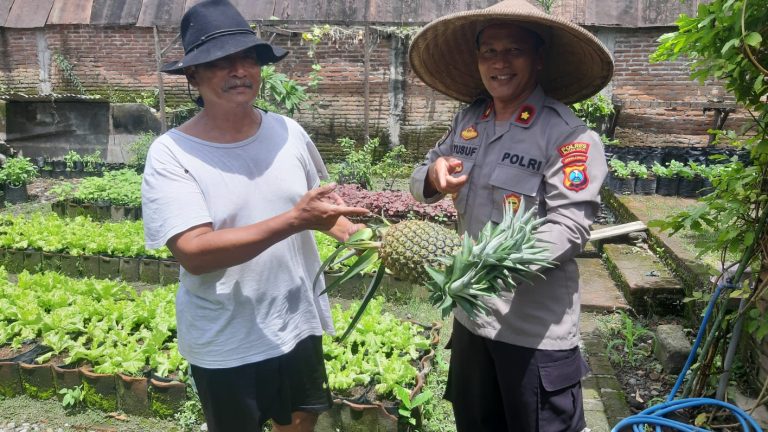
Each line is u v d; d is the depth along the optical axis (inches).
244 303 101.6
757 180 131.0
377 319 199.0
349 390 162.1
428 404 159.0
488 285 79.4
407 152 541.3
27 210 386.6
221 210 98.0
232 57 95.8
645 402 166.6
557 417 103.0
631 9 488.4
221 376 103.5
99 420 164.2
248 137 103.3
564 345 102.3
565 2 494.9
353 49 530.9
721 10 118.5
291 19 513.7
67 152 532.7
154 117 525.7
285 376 109.8
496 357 105.1
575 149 97.1
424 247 82.0
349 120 542.6
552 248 93.5
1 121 526.0
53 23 556.1
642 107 497.7
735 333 138.5
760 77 114.2
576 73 112.3
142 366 172.2
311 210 87.4
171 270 266.1
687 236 250.1
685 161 432.1
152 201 95.4
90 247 277.4
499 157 103.9
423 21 508.1
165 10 553.0
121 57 564.4
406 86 530.9
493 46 101.7
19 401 172.4
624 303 226.1
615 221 351.6
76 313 202.1
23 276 230.7
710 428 141.7
